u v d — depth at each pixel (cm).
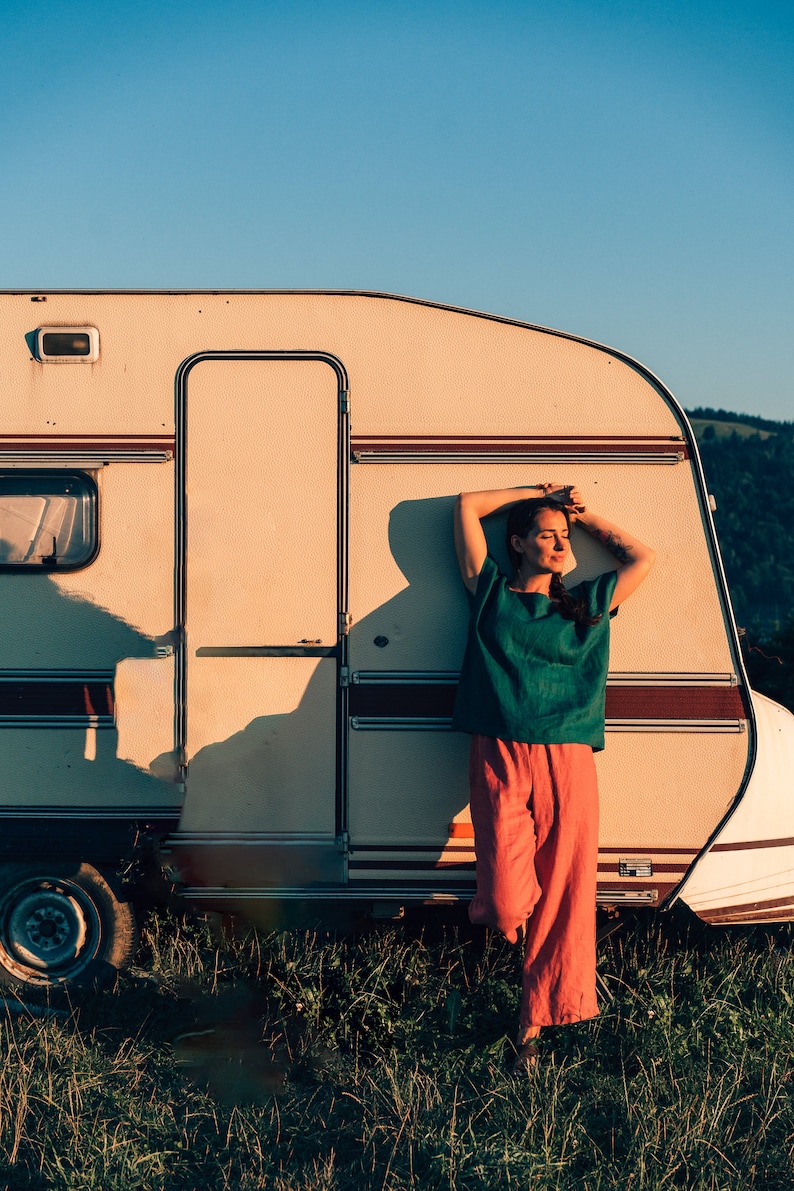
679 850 464
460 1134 368
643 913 514
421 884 470
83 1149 355
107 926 480
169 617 468
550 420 465
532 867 414
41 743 473
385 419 466
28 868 479
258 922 507
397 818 466
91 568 470
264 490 467
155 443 469
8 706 473
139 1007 461
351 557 466
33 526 474
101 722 472
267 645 466
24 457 470
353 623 465
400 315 466
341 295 466
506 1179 339
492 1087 400
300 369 467
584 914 414
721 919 470
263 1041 440
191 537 467
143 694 466
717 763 462
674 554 463
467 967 490
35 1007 470
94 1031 438
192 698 468
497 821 411
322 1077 414
